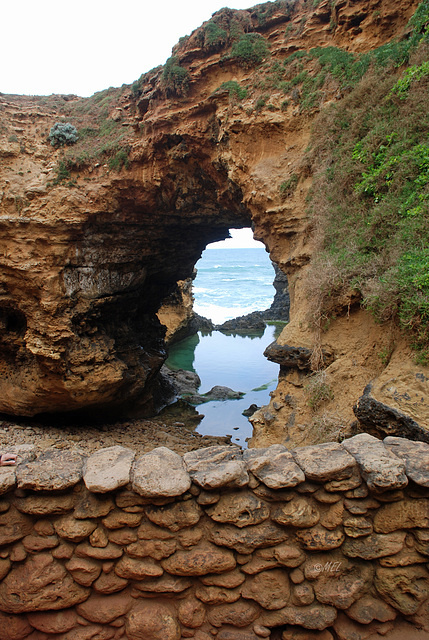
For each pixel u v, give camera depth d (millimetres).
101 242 14023
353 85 9820
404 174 7691
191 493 3436
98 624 3439
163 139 12781
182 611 3416
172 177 13492
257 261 132625
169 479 3371
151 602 3455
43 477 3387
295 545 3490
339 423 6559
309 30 11188
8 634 3412
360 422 5703
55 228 12859
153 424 15547
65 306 13203
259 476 3471
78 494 3461
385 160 8172
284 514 3414
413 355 5691
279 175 10711
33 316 13078
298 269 10047
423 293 5758
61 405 13945
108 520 3408
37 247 12914
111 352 14250
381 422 5301
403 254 6668
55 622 3408
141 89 14055
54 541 3422
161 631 3342
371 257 7434
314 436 6844
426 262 6039
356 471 3504
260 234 11836
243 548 3395
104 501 3412
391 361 5973
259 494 3475
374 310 6746
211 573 3430
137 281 15680
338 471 3428
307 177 10328
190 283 33312
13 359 14352
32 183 13227
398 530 3486
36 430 13344
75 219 12977
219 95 11625
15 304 13398
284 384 8602
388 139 8312
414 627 3465
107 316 15117
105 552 3398
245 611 3426
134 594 3455
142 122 13188
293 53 11344
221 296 61188
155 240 15477
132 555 3412
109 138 14188
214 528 3445
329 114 9875
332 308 7785
